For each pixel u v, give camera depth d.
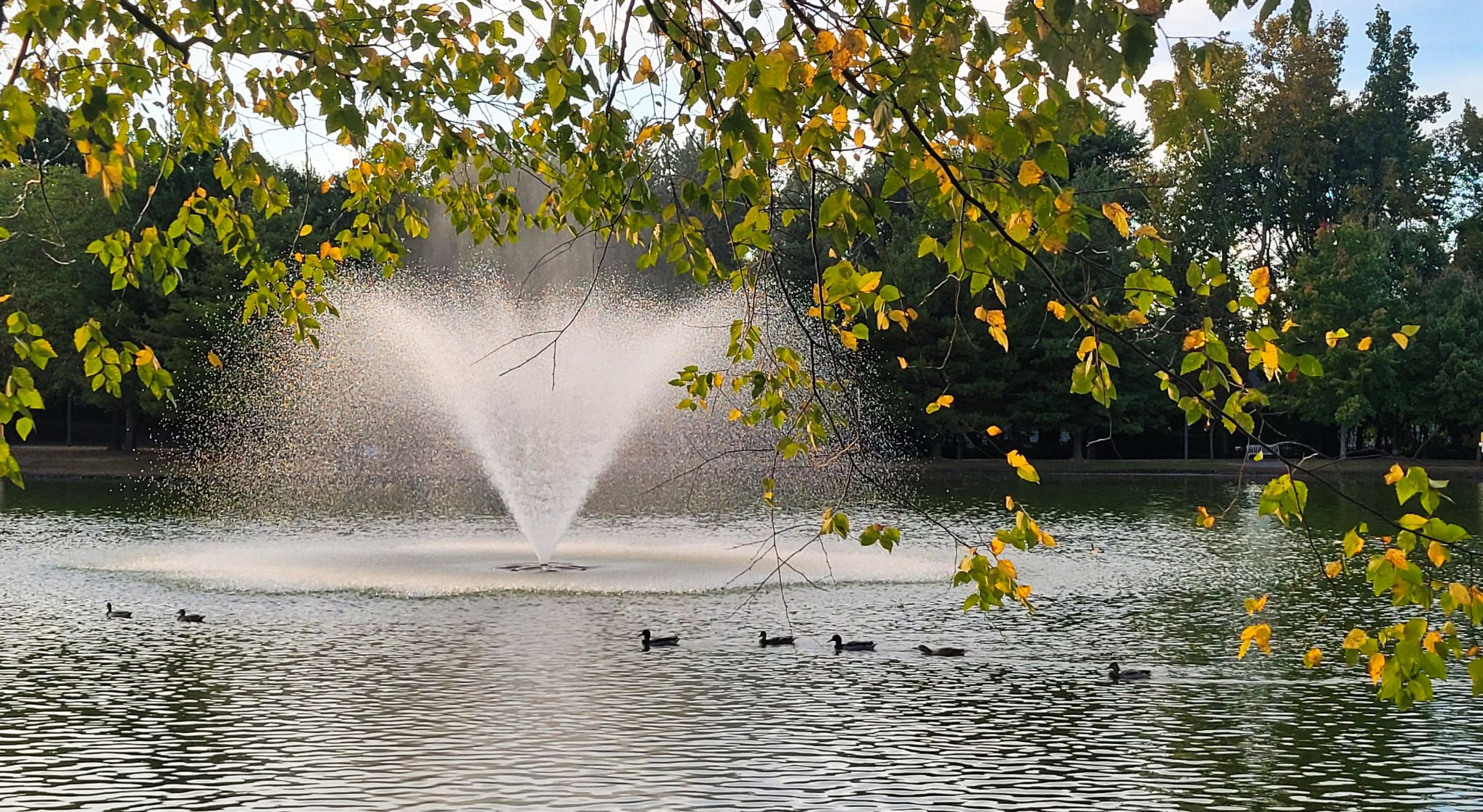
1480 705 16.48
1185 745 14.80
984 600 6.10
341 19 7.81
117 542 32.59
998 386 60.84
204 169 54.00
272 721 15.55
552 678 17.84
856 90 5.04
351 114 7.18
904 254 57.41
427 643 20.14
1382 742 14.85
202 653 19.38
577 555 30.17
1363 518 40.69
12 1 6.46
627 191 7.28
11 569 27.78
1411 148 73.31
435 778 13.37
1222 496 50.09
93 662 18.78
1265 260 74.19
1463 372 61.72
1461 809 12.57
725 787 13.11
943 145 4.94
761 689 17.33
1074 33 4.26
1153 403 64.69
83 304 55.91
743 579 26.55
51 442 73.06
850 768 13.77
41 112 7.40
